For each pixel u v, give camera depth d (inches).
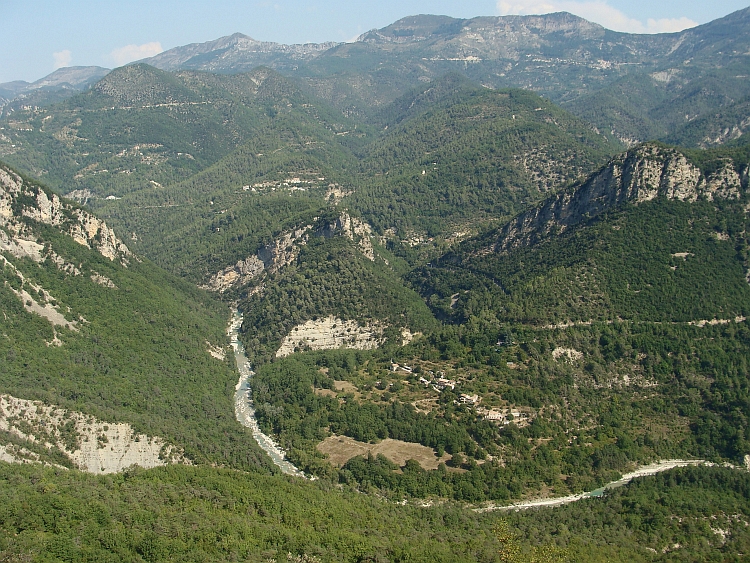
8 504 6530.5
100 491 7190.0
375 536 7288.4
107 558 6230.3
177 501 7396.7
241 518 7229.3
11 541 6151.6
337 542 6978.4
